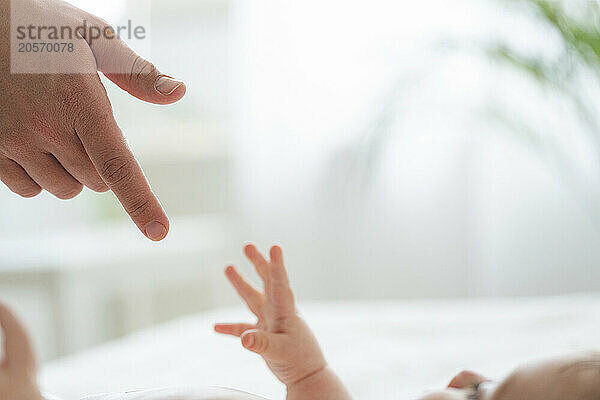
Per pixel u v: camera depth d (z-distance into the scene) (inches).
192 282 107.7
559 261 101.7
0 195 99.1
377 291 108.0
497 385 28.9
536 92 95.5
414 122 103.5
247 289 38.8
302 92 107.0
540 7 59.5
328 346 55.4
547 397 27.2
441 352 53.2
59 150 31.1
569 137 95.6
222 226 111.0
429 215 106.3
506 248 104.2
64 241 97.8
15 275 93.0
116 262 98.6
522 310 66.4
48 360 91.9
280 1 106.7
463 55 98.0
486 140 103.3
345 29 104.2
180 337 61.1
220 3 107.9
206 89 109.0
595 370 27.0
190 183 111.5
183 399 28.0
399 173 106.3
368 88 103.0
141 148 107.2
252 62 108.2
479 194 104.7
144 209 29.9
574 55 61.1
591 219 99.3
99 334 96.8
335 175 105.4
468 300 105.7
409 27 100.2
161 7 105.0
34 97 30.1
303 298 109.4
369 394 44.7
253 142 109.5
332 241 108.3
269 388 46.6
